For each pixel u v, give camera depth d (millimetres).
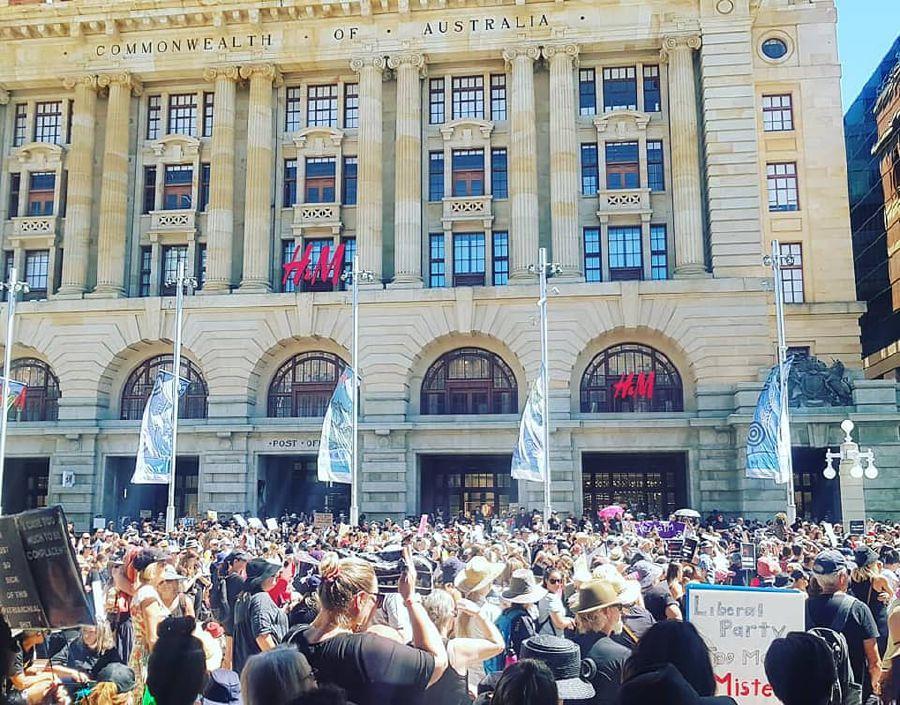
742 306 44344
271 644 9117
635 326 44812
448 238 48281
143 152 51250
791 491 35094
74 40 50938
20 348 49219
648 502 48281
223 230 48781
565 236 46406
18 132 52719
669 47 47500
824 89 50125
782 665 5574
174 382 38250
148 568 9641
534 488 43938
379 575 7750
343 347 47031
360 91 48969
